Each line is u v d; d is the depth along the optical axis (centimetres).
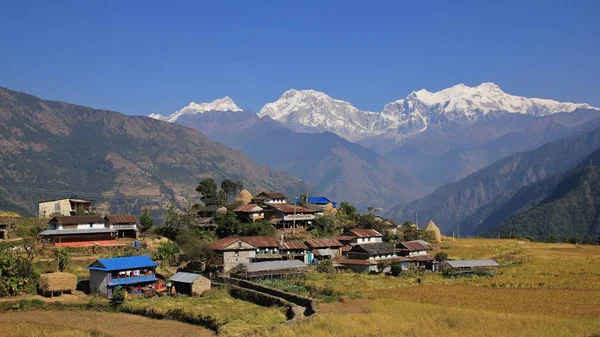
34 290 8731
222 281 10212
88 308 8150
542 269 12312
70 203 14838
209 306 8019
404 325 6494
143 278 9356
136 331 6894
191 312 7506
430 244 16838
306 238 14012
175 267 11312
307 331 6203
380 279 10994
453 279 11319
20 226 12306
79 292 9044
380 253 12719
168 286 9331
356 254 12800
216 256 11162
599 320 6931
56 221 11625
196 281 9281
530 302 8638
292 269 10981
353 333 6122
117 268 9056
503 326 6475
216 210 15875
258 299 8844
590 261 13750
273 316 7650
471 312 7356
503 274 11675
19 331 6506
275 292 9075
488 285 10425
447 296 9200
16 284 8531
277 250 12056
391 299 8788
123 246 11756
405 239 16075
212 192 17475
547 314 7681
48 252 10644
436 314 7194
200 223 14488
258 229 13500
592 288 10006
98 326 7119
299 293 9188
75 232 11569
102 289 8950
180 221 14188
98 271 9050
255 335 6119
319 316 6962
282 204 15675
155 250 11819
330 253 12812
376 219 17050
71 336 6319
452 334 6050
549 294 9400
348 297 8894
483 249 16412
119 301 8306
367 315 7100
